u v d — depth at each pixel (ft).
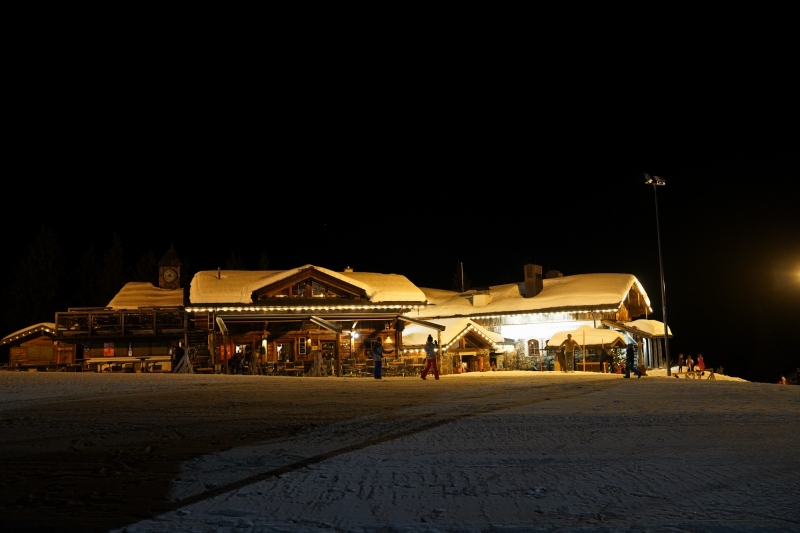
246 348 132.46
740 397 54.34
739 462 26.09
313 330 134.92
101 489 23.17
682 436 32.76
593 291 164.55
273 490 22.79
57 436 33.71
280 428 36.73
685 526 18.04
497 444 31.07
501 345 161.07
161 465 26.94
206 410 44.70
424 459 27.68
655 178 124.98
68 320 131.85
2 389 60.95
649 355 171.53
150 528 18.61
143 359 125.80
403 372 126.93
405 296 140.15
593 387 67.31
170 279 157.48
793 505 19.93
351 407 46.93
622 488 22.31
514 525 18.44
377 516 19.51
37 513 20.27
